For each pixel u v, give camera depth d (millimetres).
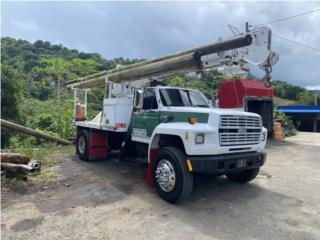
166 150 5137
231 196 5496
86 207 4859
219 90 11117
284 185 6305
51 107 20453
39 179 6453
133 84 7715
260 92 11781
